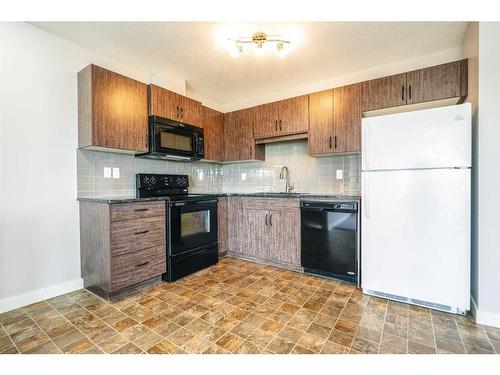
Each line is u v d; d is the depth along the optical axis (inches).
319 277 102.7
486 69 67.9
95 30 83.9
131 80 97.5
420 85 91.6
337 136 108.7
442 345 59.3
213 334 64.2
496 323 66.8
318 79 123.6
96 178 98.3
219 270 111.5
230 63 106.7
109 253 81.4
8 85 77.2
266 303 80.7
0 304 75.5
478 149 69.3
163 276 99.5
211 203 118.7
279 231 113.3
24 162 80.4
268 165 144.4
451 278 73.0
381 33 85.7
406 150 78.1
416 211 77.2
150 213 92.9
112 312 75.4
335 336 63.1
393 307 77.5
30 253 81.5
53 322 70.0
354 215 93.6
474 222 73.3
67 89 90.0
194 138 121.3
